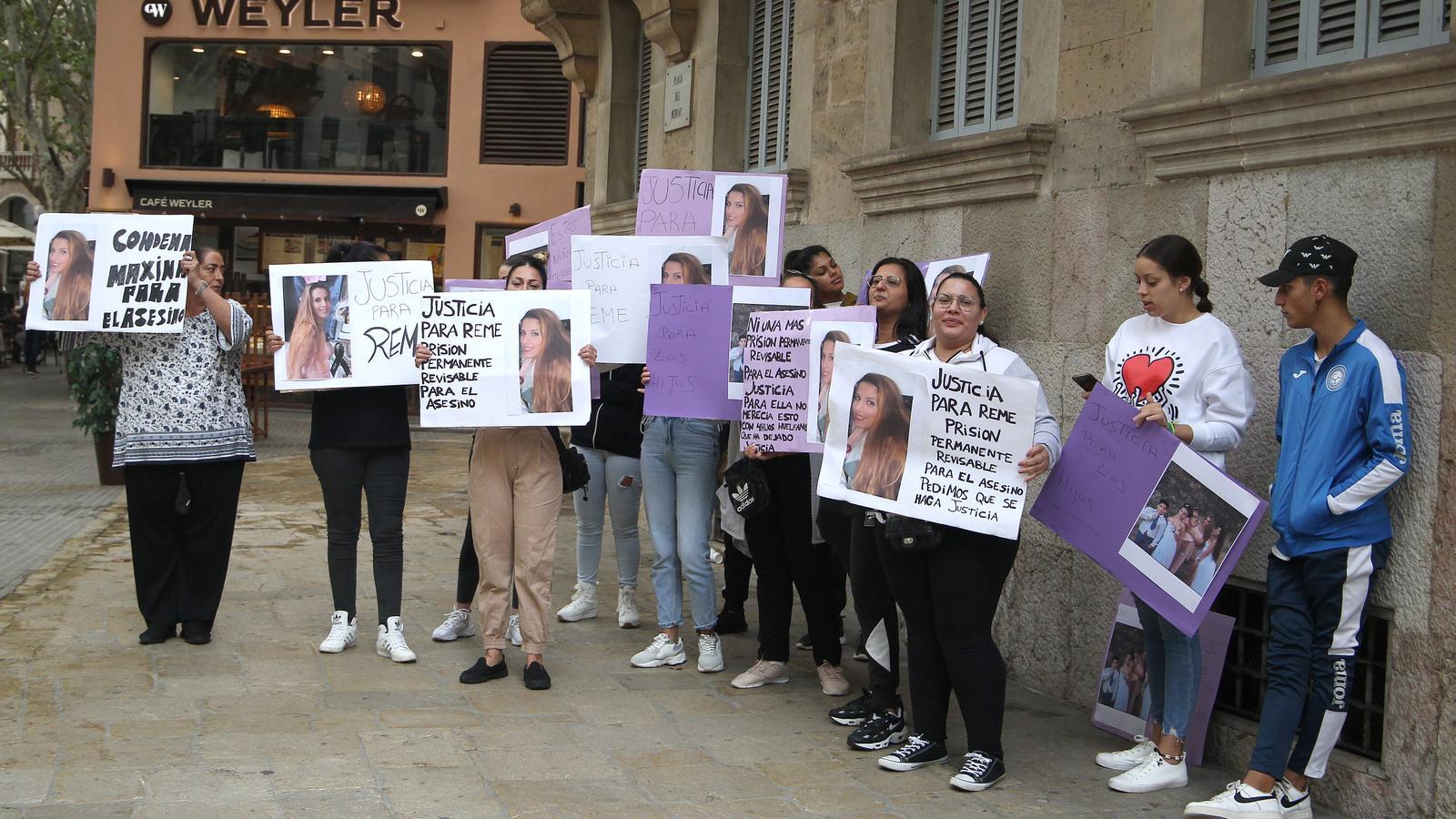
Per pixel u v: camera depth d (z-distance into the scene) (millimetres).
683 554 6180
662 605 6312
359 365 5992
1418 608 4254
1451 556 4156
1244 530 4340
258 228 22922
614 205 11945
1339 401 4199
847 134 8039
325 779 4520
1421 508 4254
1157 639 4902
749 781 4715
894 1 7406
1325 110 4535
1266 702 4324
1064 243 6027
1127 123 5469
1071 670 5883
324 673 5875
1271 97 4711
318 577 8023
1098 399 4602
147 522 6184
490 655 5895
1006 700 5938
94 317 5887
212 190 22672
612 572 8680
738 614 7141
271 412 20625
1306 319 4293
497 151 22500
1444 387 4191
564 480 5988
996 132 6250
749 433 5652
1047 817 4430
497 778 4617
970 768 4699
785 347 5578
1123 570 4582
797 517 5840
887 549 4820
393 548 6262
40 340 27609
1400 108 4270
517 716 5371
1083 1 5961
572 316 5699
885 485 4621
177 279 5910
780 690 5988
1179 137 5199
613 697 5734
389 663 6102
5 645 6152
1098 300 5793
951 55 7340
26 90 27281
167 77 22922
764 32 9805
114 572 7961
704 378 5957
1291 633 4289
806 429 5512
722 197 6902
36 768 4504
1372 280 4449
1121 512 4574
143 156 22969
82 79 28688
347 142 22844
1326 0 4984
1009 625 6344
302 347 5969
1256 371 4938
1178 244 4664
